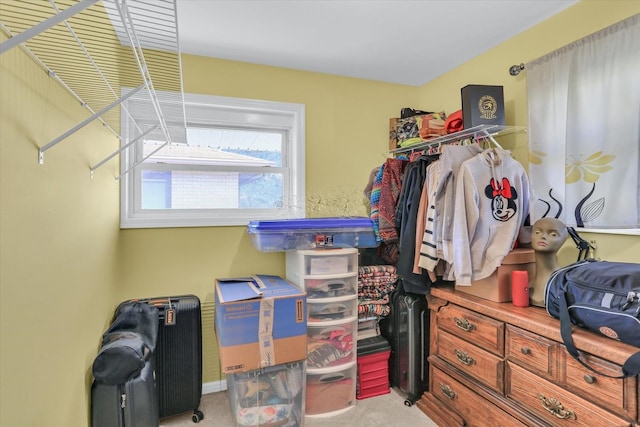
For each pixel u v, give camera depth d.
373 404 2.11
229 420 1.95
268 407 1.81
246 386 1.78
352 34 2.05
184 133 2.15
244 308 1.74
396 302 2.24
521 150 2.06
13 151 0.85
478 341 1.67
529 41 1.99
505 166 1.83
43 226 1.02
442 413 1.88
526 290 1.58
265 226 2.03
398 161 2.37
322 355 2.02
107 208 1.78
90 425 1.46
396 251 2.38
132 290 2.13
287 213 2.54
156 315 1.84
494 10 1.81
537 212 1.86
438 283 2.09
